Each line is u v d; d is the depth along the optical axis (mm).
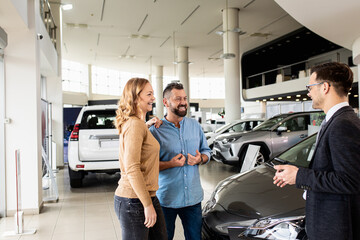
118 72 28484
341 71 1243
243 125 8562
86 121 5086
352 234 1158
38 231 3336
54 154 7207
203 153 2082
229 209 2127
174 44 16547
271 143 6359
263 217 1906
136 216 1493
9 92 3900
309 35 14289
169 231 1968
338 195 1163
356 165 1085
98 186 5645
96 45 16703
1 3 3141
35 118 3957
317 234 1207
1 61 3896
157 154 1613
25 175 3924
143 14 11742
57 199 4578
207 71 25656
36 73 4000
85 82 24547
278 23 12852
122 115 1568
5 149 3887
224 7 10977
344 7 5531
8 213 3891
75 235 3205
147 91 1590
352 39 7883
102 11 11422
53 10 8898
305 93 13242
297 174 1233
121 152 1557
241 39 15438
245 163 4516
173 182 1922
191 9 11211
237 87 11062
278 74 15219
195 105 25375
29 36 3945
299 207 1874
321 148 1228
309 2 5352
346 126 1134
